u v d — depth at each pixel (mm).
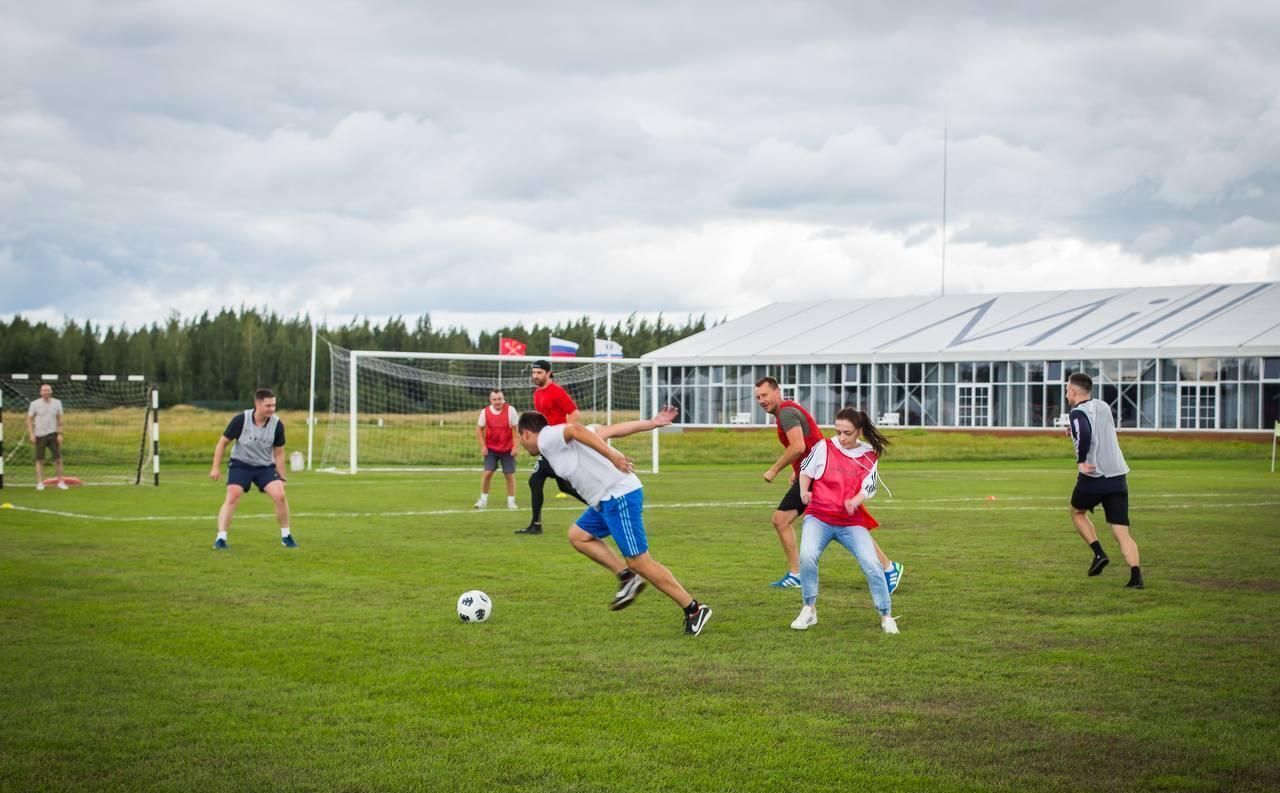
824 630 8727
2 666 7465
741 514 18188
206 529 15547
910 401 49562
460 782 5316
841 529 8805
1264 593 10398
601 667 7496
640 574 8617
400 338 102375
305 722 6250
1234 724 6207
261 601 9906
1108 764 5578
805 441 10531
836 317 59000
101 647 8031
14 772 5441
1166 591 10508
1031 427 47000
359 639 8344
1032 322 51531
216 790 5223
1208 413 44000
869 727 6160
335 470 31844
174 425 45031
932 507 19328
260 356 96750
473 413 48125
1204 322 46844
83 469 31078
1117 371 45656
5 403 54594
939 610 9570
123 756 5680
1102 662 7629
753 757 5672
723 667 7496
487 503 20000
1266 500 20703
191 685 6996
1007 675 7281
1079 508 11242
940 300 59406
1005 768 5516
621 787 5258
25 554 12891
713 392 53844
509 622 9008
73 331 94000
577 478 8570
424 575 11453
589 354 102375
